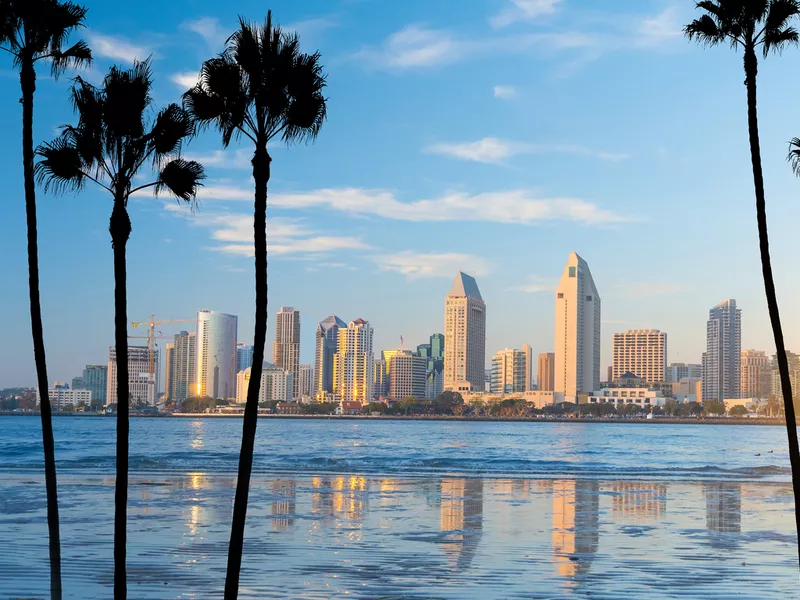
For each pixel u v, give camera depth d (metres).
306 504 40.38
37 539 28.12
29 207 15.97
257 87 14.92
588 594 20.66
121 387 14.30
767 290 18.17
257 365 14.24
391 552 26.58
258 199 14.73
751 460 101.75
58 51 17.16
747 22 18.88
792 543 29.31
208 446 133.25
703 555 26.48
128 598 19.81
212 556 25.41
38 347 15.98
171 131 15.57
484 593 20.67
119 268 14.59
